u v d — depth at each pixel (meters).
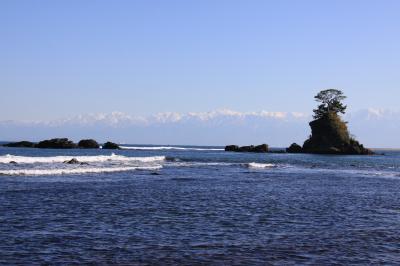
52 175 44.22
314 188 38.97
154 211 23.92
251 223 21.14
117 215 22.45
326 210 25.77
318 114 149.12
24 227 18.91
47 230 18.50
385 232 19.62
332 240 17.88
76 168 52.16
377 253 16.03
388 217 23.81
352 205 28.20
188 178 46.19
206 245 16.69
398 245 17.30
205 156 113.38
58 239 17.02
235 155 124.25
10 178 39.50
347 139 144.25
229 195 31.92
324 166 78.38
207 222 21.12
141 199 28.59
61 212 22.80
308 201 29.62
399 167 80.00
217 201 28.47
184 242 17.08
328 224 21.31
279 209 25.67
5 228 18.56
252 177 50.12
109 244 16.50
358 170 69.44
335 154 140.25
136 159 79.62
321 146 143.25
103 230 18.84
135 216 22.30
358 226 20.95
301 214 24.09
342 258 15.29
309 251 16.14
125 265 14.01
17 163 56.34
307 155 131.88
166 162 76.81
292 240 17.77
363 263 14.74
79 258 14.64
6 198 26.89
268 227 20.27
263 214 23.77
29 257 14.56
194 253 15.56
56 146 145.38
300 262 14.74
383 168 76.06
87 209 23.98
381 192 36.69
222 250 16.05
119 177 44.91
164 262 14.43
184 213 23.52
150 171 54.41
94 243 16.59
